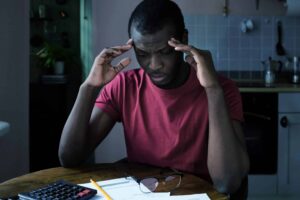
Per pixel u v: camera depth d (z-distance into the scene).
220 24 3.37
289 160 2.82
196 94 1.13
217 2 3.35
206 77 1.00
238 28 3.38
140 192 0.89
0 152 2.25
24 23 2.23
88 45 3.56
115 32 3.23
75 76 4.21
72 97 4.20
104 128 1.21
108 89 1.25
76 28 4.31
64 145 1.11
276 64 3.31
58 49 3.89
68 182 0.93
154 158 1.14
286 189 2.84
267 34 3.38
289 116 2.79
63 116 3.68
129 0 3.21
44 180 0.99
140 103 1.18
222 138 0.98
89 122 1.17
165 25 0.95
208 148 1.03
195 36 3.37
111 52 1.10
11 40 2.21
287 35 3.38
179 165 1.12
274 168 2.85
